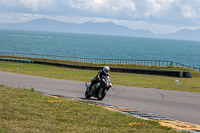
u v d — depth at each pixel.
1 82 32.50
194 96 24.44
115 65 84.00
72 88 29.19
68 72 60.62
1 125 10.46
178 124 13.27
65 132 10.20
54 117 12.94
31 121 11.63
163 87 32.38
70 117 13.23
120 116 14.25
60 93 24.98
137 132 10.78
